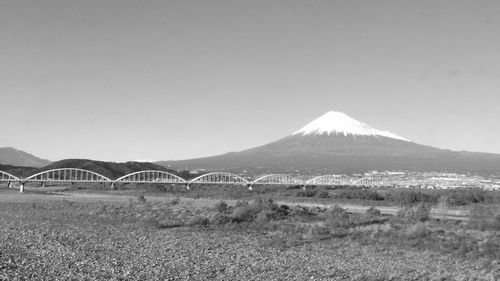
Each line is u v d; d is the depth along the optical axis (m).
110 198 114.19
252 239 43.44
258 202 71.88
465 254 37.19
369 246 40.16
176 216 58.78
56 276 26.36
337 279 28.62
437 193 110.81
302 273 29.94
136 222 53.94
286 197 117.69
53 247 36.00
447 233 46.50
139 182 183.00
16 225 49.75
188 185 184.62
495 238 43.94
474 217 59.09
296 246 40.03
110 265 30.06
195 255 34.94
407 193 106.19
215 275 28.50
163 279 26.88
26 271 27.00
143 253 35.16
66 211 66.19
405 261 34.47
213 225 52.28
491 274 30.44
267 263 32.62
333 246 40.12
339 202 103.31
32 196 123.69
